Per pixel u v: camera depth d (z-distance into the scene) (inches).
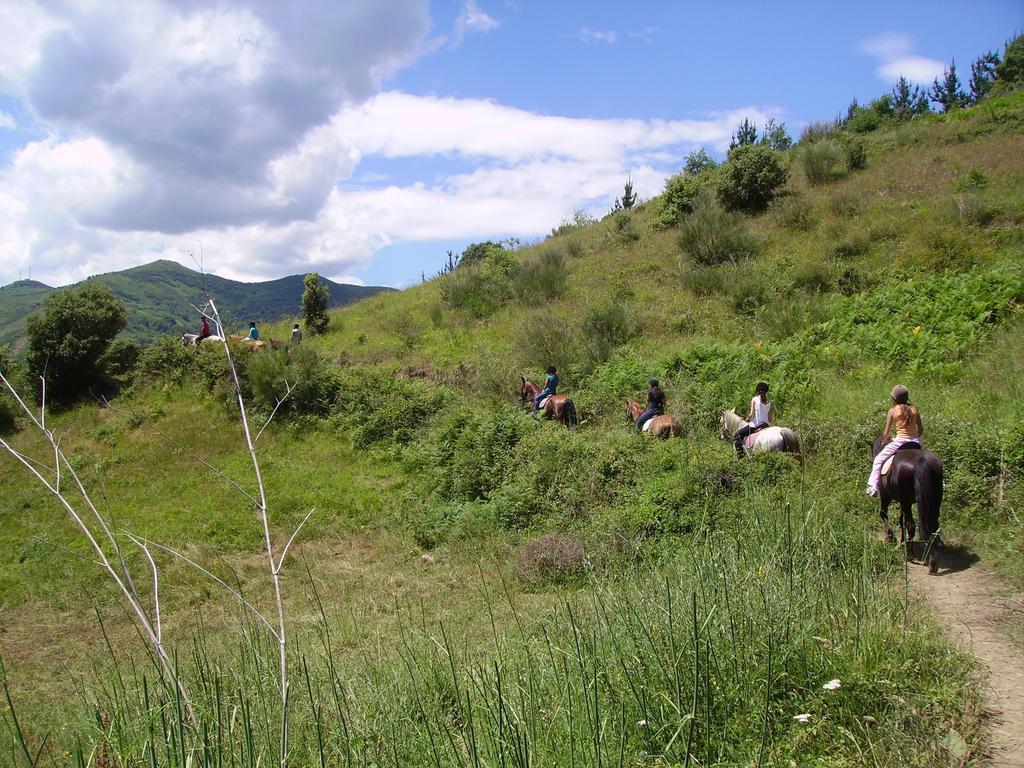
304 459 691.4
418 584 395.5
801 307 703.7
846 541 273.4
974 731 170.9
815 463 424.5
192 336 948.6
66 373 879.1
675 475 409.4
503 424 566.3
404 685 204.4
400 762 161.5
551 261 1092.5
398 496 579.5
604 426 593.6
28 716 253.3
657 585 236.1
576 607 266.4
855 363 577.9
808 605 207.2
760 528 272.5
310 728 177.9
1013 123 1150.3
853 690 179.3
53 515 610.9
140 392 878.4
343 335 1059.9
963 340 559.8
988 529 334.3
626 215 1374.3
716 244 927.7
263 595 410.9
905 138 1210.6
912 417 327.9
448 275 1295.5
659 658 179.0
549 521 433.7
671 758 159.5
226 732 150.3
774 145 1643.7
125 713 172.7
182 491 639.1
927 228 804.6
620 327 780.0
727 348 647.1
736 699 174.4
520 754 138.9
